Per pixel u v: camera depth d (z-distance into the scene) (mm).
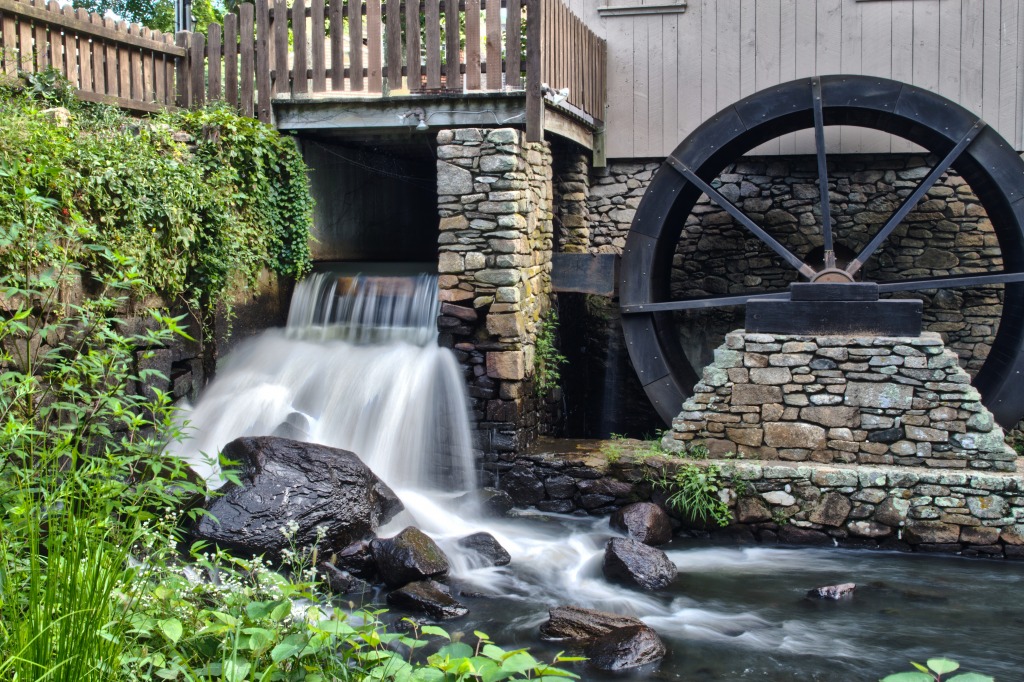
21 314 4051
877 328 6852
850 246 9016
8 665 2389
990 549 6398
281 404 7461
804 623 5242
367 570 5629
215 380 7414
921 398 6684
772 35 8945
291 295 8516
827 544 6664
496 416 7430
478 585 5691
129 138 6477
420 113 7707
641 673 4543
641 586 5785
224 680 2699
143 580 3221
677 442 7188
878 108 7707
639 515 6707
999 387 7590
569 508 7242
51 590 2656
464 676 2732
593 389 9656
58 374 4062
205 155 7246
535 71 7309
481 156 7328
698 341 9422
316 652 3074
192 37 8250
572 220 9141
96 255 5848
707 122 8008
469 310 7402
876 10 8711
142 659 2793
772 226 9125
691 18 9117
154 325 6547
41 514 3188
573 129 8453
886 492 6562
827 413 6863
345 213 9352
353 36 7805
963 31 8547
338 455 6160
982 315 8781
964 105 8594
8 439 3475
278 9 7941
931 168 8805
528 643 4879
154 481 3545
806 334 6934
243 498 5625
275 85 8000
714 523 6867
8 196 5121
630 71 9289
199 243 6891
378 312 8219
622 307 8203
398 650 4637
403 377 7551
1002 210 7809
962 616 5344
